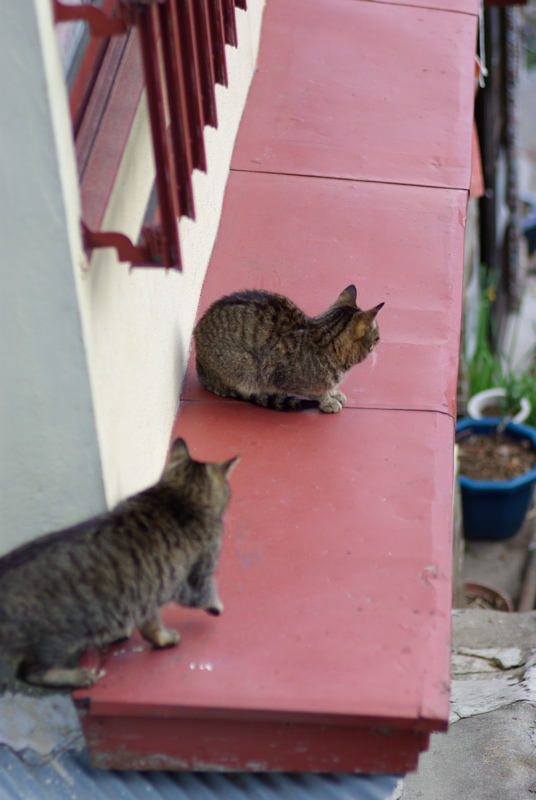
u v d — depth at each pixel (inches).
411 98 162.7
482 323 213.9
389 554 109.7
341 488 115.1
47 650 100.0
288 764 104.0
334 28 176.1
